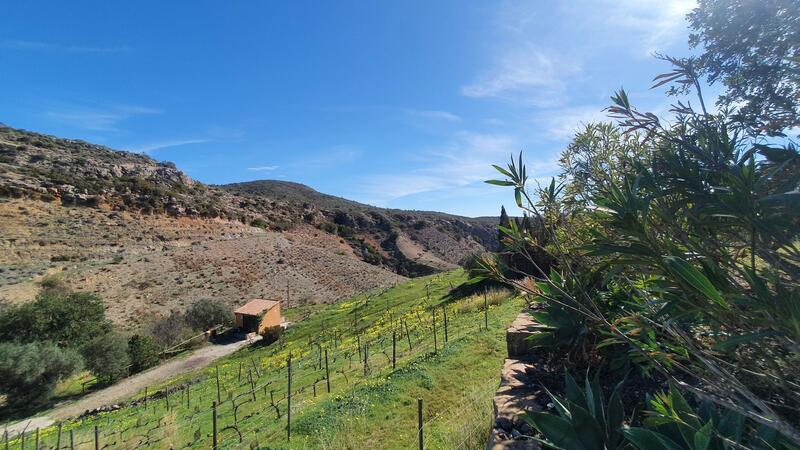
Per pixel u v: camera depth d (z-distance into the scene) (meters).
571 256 1.92
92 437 13.62
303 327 28.92
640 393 2.83
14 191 54.75
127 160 85.50
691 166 1.24
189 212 71.00
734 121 1.65
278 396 12.27
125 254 50.84
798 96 1.61
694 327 1.69
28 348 21.98
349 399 7.90
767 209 0.97
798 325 0.89
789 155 1.12
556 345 3.15
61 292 37.12
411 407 6.97
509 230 1.77
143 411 16.41
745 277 1.05
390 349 13.59
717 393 1.42
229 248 60.53
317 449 6.28
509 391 3.38
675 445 1.58
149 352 27.88
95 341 25.55
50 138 82.88
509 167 1.68
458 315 15.78
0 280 38.38
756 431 1.60
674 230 1.23
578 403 2.39
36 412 20.84
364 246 99.19
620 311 2.12
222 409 13.21
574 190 2.18
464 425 5.21
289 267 60.94
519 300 13.78
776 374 1.34
